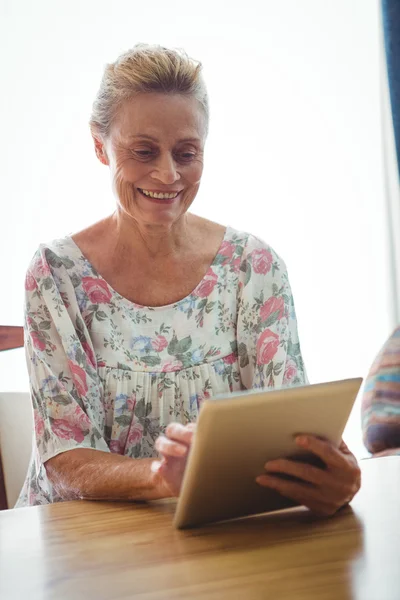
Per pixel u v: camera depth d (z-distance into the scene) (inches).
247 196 151.6
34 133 141.1
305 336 153.3
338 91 153.1
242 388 67.9
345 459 38.7
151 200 60.3
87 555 34.5
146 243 65.4
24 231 140.6
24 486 63.9
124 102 58.4
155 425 64.7
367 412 78.8
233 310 68.3
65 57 142.0
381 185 153.7
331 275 153.4
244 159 151.5
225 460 36.4
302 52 152.4
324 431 38.9
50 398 59.9
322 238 153.1
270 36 151.6
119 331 65.7
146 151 58.4
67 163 141.9
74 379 61.9
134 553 34.5
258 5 151.2
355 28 153.6
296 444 38.6
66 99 141.9
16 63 140.7
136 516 42.8
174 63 58.2
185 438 40.8
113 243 66.6
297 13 152.2
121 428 63.8
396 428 75.9
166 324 66.6
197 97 59.4
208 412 33.9
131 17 145.0
